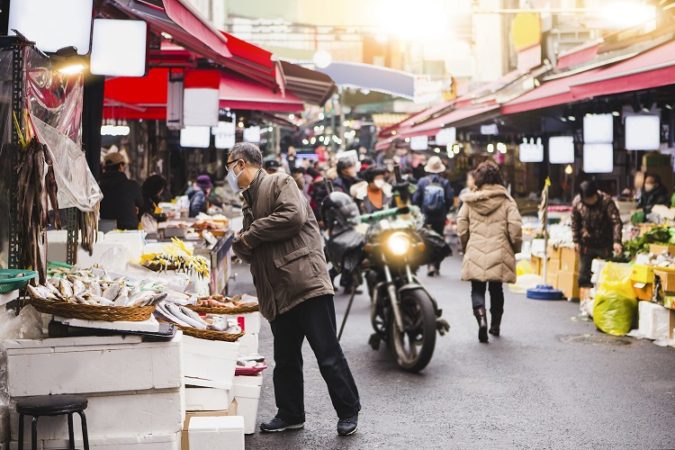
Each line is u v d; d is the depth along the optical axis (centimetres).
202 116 1493
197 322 675
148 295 610
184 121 1500
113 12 1036
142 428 591
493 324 1155
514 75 2400
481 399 832
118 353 585
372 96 4941
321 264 708
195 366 657
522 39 2236
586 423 750
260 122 3275
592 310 1245
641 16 1578
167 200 2173
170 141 2605
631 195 2022
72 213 820
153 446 590
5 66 581
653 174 1797
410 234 997
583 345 1089
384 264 988
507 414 780
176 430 593
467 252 1119
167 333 589
